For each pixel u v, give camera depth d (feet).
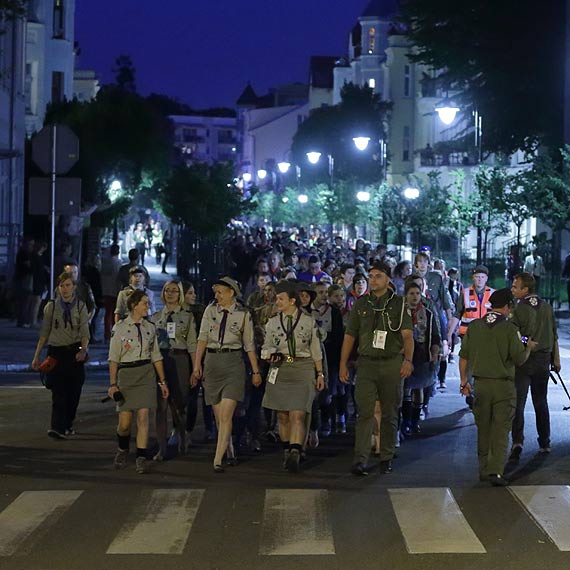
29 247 90.63
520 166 184.24
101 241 154.20
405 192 143.74
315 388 40.55
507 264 136.46
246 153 492.13
